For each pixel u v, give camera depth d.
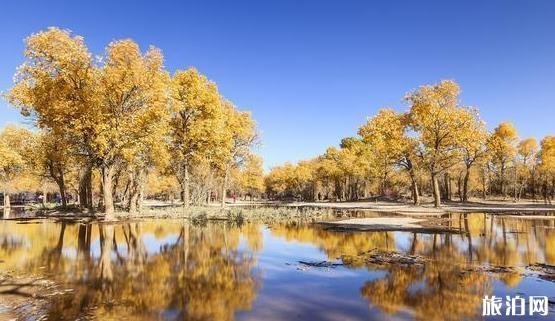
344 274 12.67
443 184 91.81
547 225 28.34
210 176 61.88
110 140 30.55
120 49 30.52
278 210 43.88
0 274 12.60
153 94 31.77
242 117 55.44
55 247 18.45
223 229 26.69
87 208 47.72
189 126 43.66
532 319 8.37
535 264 14.09
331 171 94.88
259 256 16.02
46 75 29.41
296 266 13.92
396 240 20.55
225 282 11.64
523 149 89.44
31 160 54.34
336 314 8.69
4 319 8.32
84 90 30.25
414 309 9.05
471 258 15.36
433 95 50.81
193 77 43.94
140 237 22.22
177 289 10.78
